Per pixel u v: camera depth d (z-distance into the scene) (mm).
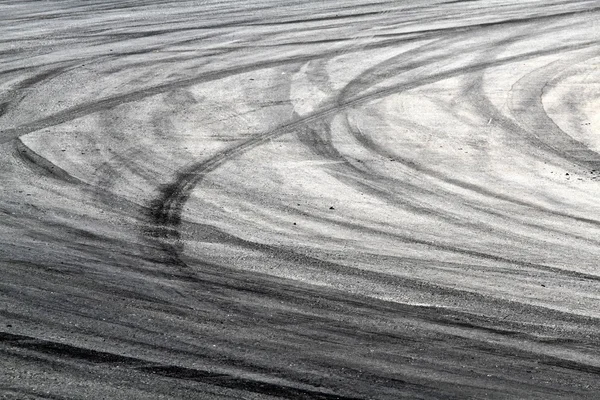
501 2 36000
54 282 12125
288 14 35438
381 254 13422
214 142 20188
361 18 34125
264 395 8953
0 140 20531
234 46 30484
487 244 13914
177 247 13695
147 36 32469
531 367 9609
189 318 10922
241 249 13625
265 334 10445
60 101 24234
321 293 11805
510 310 11242
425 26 32438
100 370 9492
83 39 32375
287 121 21953
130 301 11461
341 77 26219
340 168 18281
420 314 11094
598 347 10141
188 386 9141
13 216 15211
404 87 25016
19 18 36938
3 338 10289
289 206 15859
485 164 18625
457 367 9602
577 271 12719
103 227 14656
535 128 21141
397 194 16641
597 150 19516
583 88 24328
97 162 18703
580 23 31969
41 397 8914
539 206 15938
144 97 24516
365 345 10148
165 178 17531
